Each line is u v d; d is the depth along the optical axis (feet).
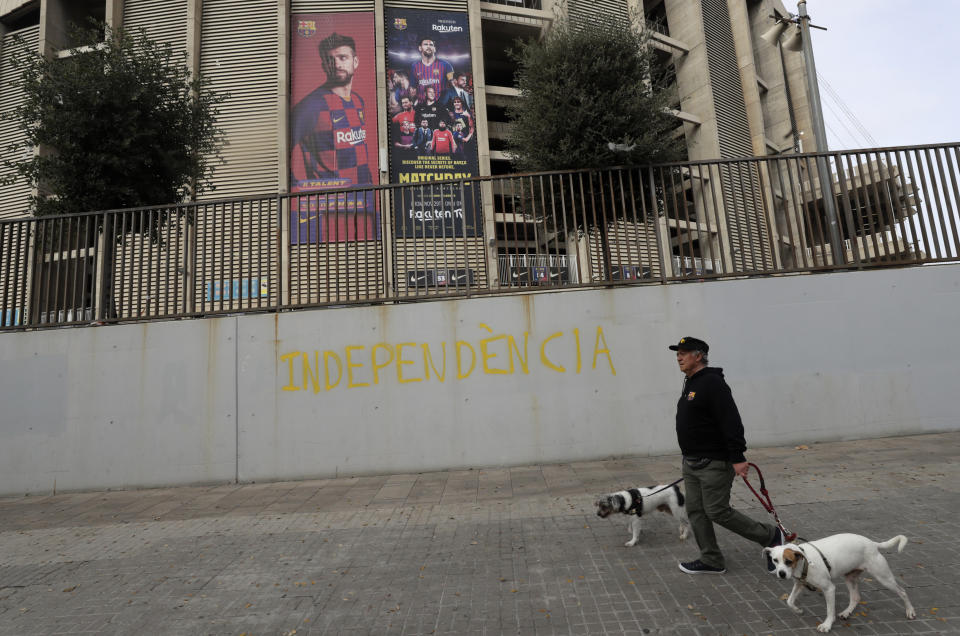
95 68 24.95
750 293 21.83
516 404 21.54
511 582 10.93
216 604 10.74
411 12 53.42
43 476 21.81
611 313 21.85
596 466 20.38
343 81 50.62
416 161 50.90
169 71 27.30
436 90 52.54
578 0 58.18
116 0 52.08
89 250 23.66
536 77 25.29
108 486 21.62
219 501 19.02
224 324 22.30
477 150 52.49
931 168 22.33
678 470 18.99
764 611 9.14
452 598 10.36
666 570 11.06
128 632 9.79
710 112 69.00
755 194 23.04
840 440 21.15
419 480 20.17
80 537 15.84
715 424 10.55
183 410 21.93
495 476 20.03
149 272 22.95
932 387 21.38
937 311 21.71
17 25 60.75
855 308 21.75
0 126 51.98
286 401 21.80
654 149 24.06
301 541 14.29
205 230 23.13
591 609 9.57
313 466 21.45
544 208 23.30
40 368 22.49
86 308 23.12
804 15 29.07
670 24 74.69
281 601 10.69
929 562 10.43
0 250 23.61
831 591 8.35
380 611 10.01
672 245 24.70
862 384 21.42
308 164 49.06
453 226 22.56
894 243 22.07
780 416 21.30
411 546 13.39
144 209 23.36
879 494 14.79
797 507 14.23
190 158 27.84
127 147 24.94
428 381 21.72
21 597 11.60
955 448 18.90
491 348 21.80
